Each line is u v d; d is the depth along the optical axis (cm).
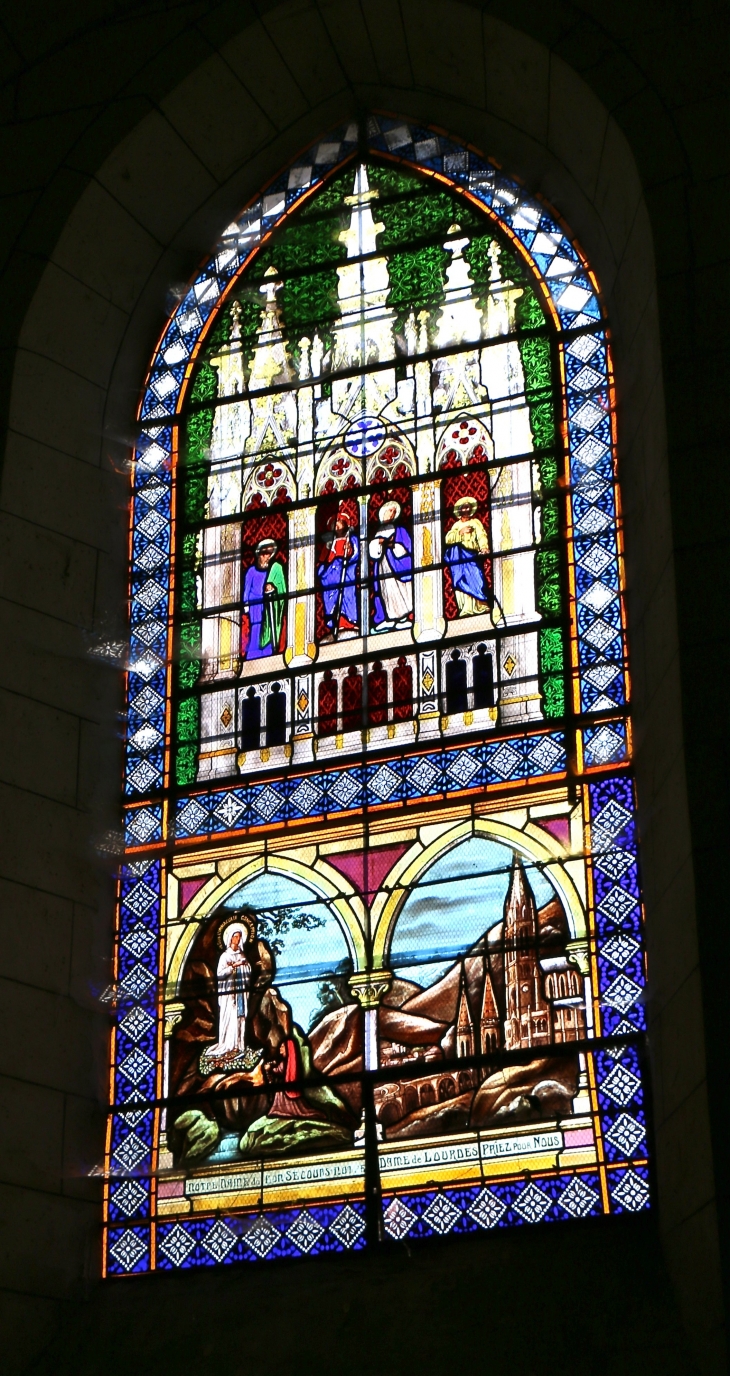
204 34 924
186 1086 800
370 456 905
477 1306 684
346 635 869
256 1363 689
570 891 777
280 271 970
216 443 938
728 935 653
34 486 873
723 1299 603
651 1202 705
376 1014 782
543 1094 740
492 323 912
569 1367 645
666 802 720
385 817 822
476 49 895
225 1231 763
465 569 860
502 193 942
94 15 947
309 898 819
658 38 840
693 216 789
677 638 712
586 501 850
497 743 817
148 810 863
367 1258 733
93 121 923
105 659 888
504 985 768
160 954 831
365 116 977
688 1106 658
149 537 923
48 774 834
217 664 885
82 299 920
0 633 833
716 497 730
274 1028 798
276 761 853
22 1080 770
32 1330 733
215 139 948
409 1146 751
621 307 857
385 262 952
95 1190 787
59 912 816
